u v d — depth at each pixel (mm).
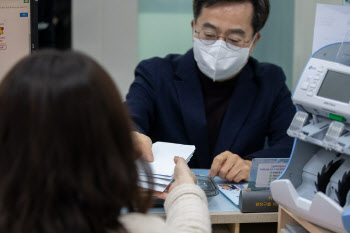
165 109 1588
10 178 454
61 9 2102
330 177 875
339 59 881
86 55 509
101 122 468
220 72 1485
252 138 1559
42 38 1994
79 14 2330
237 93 1586
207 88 1618
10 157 456
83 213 472
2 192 457
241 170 1204
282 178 898
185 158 1096
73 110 451
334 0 1365
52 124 445
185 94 1584
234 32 1426
